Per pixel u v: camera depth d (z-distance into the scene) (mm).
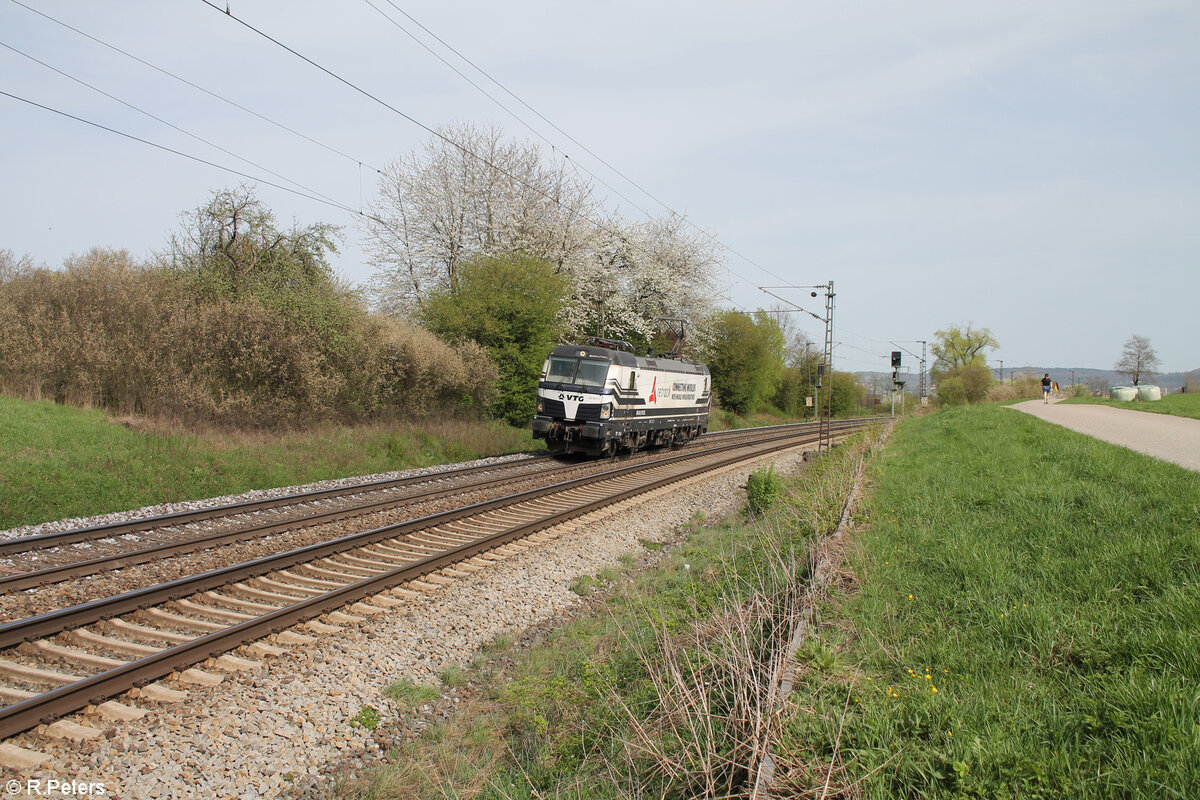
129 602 7145
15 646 6129
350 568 9242
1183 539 6801
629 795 4121
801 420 64062
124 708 5305
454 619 8055
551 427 21891
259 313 18297
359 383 21000
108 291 18219
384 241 31359
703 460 23750
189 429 16391
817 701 4488
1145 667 4520
